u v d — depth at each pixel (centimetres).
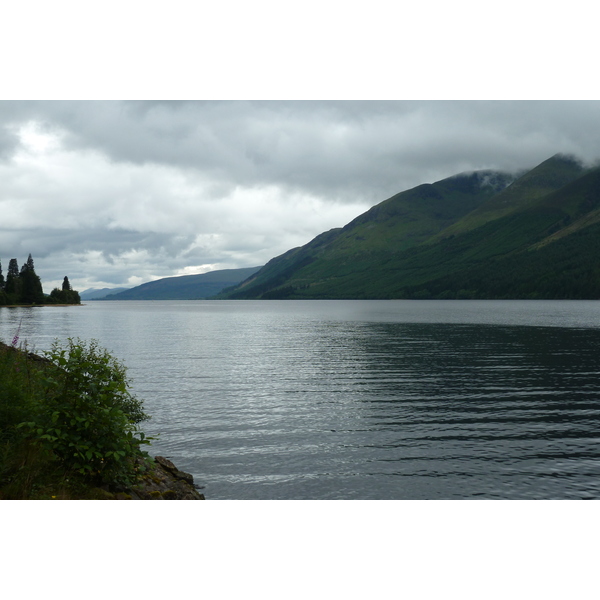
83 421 1086
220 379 3797
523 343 6400
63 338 7244
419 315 15425
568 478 1700
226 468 1794
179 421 2477
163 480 1406
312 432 2277
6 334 8162
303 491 1587
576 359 4788
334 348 6094
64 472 1071
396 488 1617
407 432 2281
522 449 2023
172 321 13562
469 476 1722
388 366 4469
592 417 2552
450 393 3197
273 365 4581
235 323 12450
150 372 4147
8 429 1103
